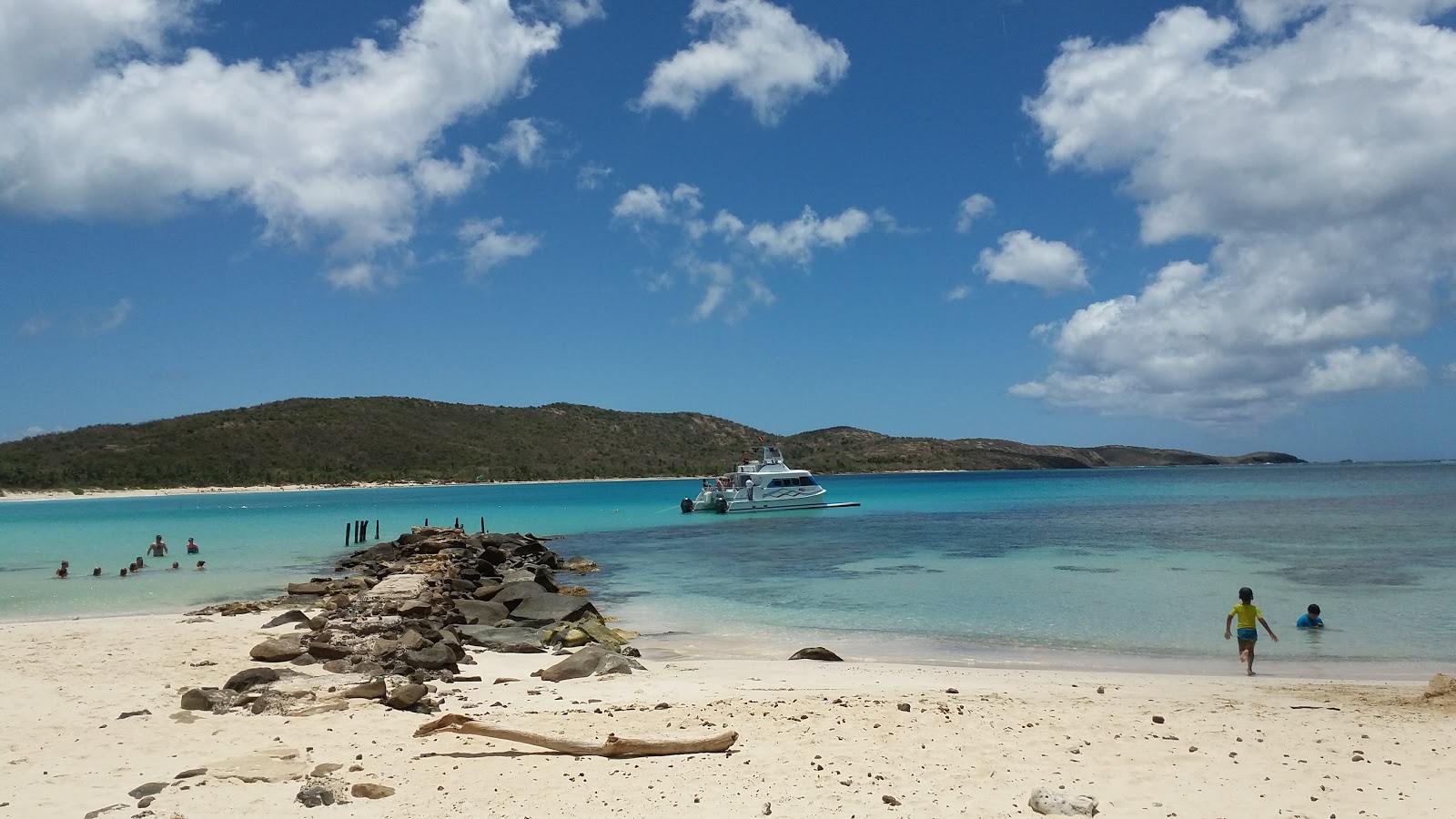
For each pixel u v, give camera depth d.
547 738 8.93
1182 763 8.59
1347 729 10.05
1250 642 14.55
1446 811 7.27
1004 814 7.07
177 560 36.12
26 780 7.89
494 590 24.81
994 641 17.69
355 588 25.41
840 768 8.28
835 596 24.20
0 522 60.25
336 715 10.47
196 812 6.97
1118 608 21.12
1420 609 20.16
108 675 13.10
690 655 16.78
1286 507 58.69
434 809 7.10
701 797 7.40
